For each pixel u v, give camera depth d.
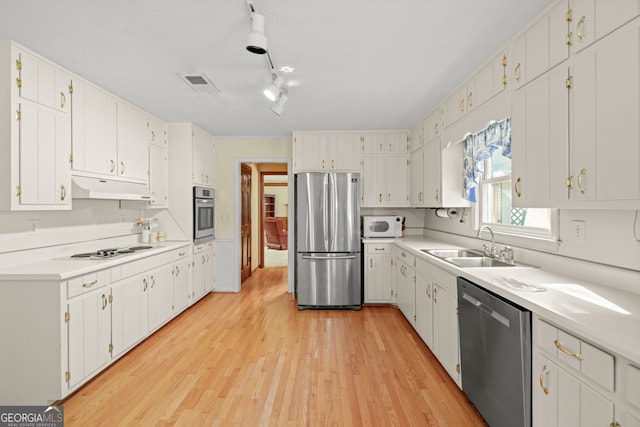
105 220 3.24
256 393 2.22
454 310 2.23
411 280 3.33
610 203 1.31
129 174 3.21
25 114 2.08
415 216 4.66
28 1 1.68
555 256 1.99
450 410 2.03
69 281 2.11
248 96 3.10
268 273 6.35
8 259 2.28
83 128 2.58
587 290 1.56
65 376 2.07
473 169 2.90
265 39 1.73
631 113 1.21
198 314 3.89
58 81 2.33
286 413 2.00
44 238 2.54
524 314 1.43
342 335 3.24
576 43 1.48
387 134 4.41
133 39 2.07
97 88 2.75
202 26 1.92
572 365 1.19
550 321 1.31
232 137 4.89
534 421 1.41
